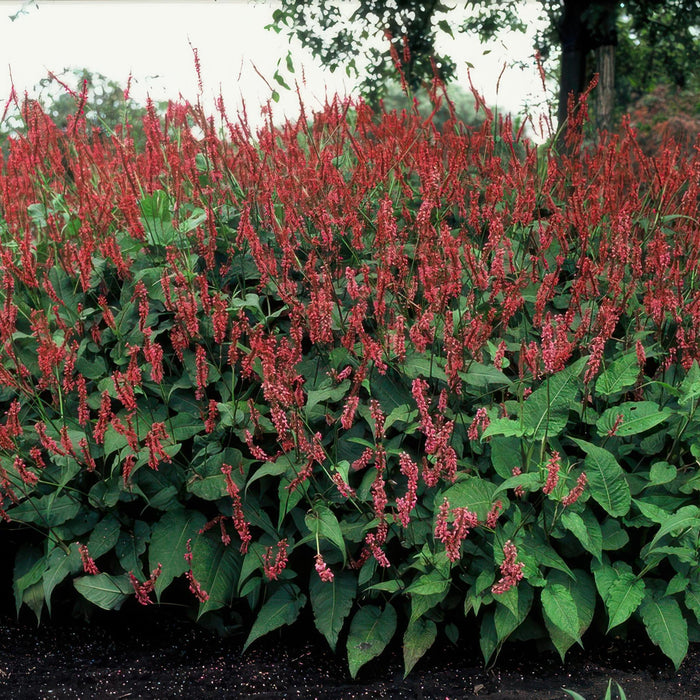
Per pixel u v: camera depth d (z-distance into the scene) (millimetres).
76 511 3482
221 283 4023
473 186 4715
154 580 3201
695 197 4422
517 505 3316
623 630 3471
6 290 3615
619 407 3420
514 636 3367
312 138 4930
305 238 3949
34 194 4789
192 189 4281
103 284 4121
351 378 3551
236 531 3520
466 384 3639
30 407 3727
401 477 3463
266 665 3398
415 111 5156
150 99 4312
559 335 3297
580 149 5090
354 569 3377
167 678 3320
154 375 3252
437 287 3555
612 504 3260
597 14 10141
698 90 13109
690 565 3326
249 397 3627
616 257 3918
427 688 3195
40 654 3492
